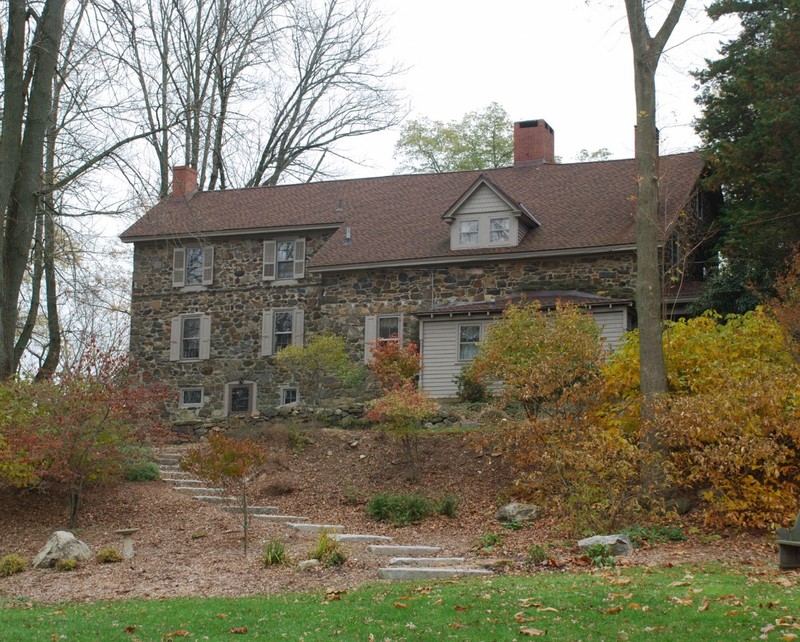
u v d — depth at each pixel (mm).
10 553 13695
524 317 18641
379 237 28875
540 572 10984
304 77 38750
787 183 21484
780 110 21422
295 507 16938
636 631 7699
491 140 44875
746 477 13469
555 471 14453
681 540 12828
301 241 30219
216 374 30094
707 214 29328
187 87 32438
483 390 23047
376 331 27594
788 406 13781
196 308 30766
